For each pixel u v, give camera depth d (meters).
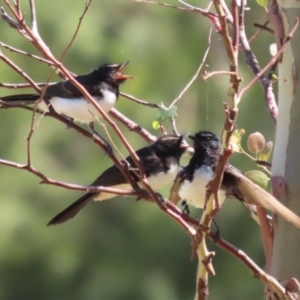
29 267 15.08
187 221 5.89
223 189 5.69
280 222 5.71
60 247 15.02
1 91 14.27
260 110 14.05
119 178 7.26
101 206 15.38
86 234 15.22
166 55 15.27
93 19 15.22
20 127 14.93
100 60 15.05
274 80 6.90
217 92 14.82
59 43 14.88
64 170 15.09
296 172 5.69
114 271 14.91
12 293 14.93
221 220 14.34
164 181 7.63
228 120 4.39
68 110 8.02
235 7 4.56
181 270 14.90
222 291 14.49
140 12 15.67
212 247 14.62
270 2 5.95
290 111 5.74
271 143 6.33
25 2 14.06
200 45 15.26
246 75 14.14
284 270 5.64
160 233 15.04
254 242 14.21
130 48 15.26
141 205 15.23
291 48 5.75
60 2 15.12
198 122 14.73
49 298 14.98
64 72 5.25
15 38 14.85
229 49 4.30
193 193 6.59
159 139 7.76
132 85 15.01
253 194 5.38
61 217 7.29
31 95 7.95
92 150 15.37
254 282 14.52
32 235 14.97
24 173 14.90
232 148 4.64
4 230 14.77
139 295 14.79
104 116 5.39
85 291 14.91
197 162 6.69
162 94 15.02
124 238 15.16
